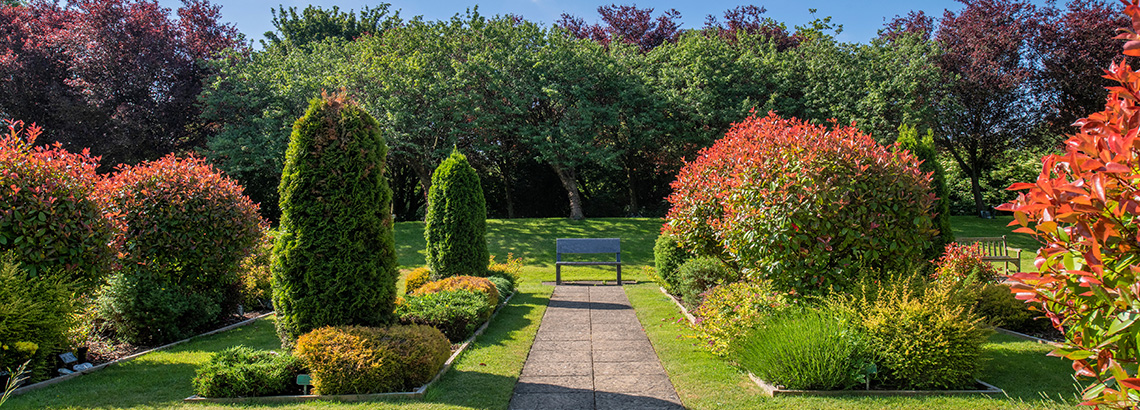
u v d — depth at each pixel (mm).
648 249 18125
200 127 24062
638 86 21625
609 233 20234
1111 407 1816
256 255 9383
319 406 4355
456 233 11000
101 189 7090
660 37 28531
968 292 5703
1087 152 1833
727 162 7172
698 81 21125
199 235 7766
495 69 20578
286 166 5789
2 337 4707
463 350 6227
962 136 22172
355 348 4766
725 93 21688
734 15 27906
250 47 24578
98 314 6703
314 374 4594
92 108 20422
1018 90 20750
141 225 7371
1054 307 2076
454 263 10938
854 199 5285
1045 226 1920
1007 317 6805
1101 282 1693
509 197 28156
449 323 6680
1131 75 1839
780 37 26656
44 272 5488
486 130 22297
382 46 22297
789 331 4746
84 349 5723
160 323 6922
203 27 24641
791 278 5441
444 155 21172
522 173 29062
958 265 7816
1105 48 18359
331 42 24469
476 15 22406
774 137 6160
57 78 21797
